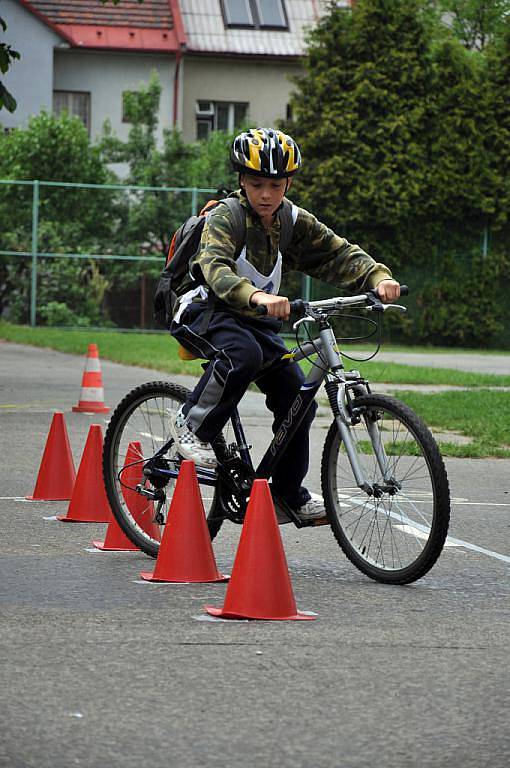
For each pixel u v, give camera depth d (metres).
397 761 9.12
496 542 18.17
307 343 15.09
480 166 83.12
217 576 14.99
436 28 91.81
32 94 99.31
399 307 15.08
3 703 10.24
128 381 42.72
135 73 102.56
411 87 83.00
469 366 60.06
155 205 81.06
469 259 84.00
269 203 14.76
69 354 57.72
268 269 15.16
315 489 22.72
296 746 9.37
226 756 9.16
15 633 12.40
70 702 10.29
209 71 104.69
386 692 10.68
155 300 15.73
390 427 15.05
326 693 10.62
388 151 82.50
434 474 14.40
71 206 81.25
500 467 26.45
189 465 14.99
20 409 34.16
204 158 89.69
